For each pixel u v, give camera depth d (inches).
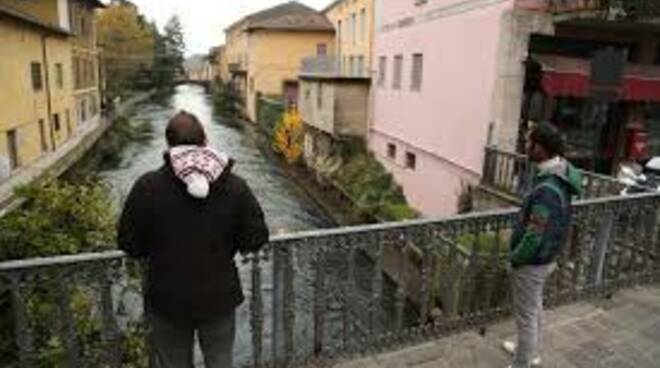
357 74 1067.3
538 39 588.7
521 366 166.1
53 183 251.9
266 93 1943.9
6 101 812.0
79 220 240.7
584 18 496.4
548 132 148.1
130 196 108.5
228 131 1859.0
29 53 936.3
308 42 1932.8
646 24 528.4
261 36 1919.3
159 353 121.1
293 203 954.1
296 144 1230.9
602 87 305.3
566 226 152.4
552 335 193.6
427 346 183.3
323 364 169.8
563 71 526.9
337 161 989.8
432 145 696.4
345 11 1414.9
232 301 114.6
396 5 838.5
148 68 3166.8
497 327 195.3
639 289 233.5
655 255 240.4
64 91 1192.2
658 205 235.6
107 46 2524.6
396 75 844.6
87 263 133.3
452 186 641.0
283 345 163.9
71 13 1310.3
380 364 172.7
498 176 530.6
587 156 615.8
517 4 519.2
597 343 189.8
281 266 155.4
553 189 147.8
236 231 112.6
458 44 621.0
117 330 143.1
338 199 895.1
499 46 533.6
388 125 880.9
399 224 168.7
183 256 107.7
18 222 222.5
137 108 2493.8
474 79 583.8
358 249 165.0
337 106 990.4
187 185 104.0
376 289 172.1
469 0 593.0
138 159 1290.6
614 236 222.8
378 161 928.3
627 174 488.4
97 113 1659.7
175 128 107.1
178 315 110.7
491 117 548.4
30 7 1186.6
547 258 153.9
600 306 216.5
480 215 183.5
